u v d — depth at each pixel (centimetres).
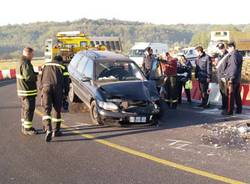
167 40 18512
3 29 18975
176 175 599
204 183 564
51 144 793
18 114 1153
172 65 1242
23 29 18888
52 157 703
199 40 11181
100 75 1071
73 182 577
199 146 763
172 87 1237
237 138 824
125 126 952
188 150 736
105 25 19525
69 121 1030
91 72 1088
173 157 691
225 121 1009
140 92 983
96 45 3062
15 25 19662
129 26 19412
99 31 17962
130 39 17988
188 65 1328
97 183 571
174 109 1220
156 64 1316
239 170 618
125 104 944
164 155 704
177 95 1248
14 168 644
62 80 852
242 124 962
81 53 1255
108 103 947
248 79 2269
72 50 2617
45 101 827
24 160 687
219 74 1151
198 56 1240
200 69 1233
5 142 810
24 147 771
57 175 608
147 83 1035
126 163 662
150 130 912
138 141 809
